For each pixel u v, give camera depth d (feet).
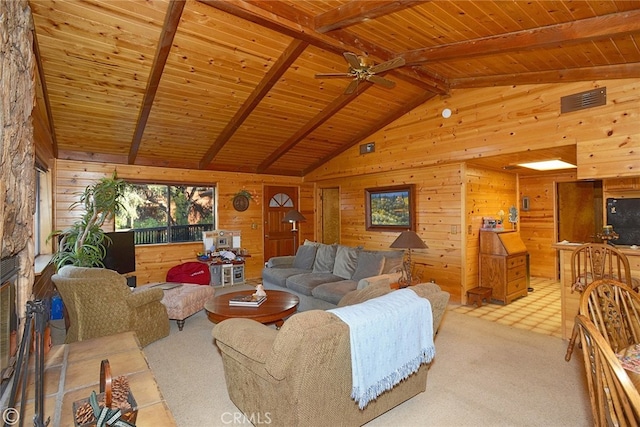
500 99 15.47
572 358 10.82
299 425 6.00
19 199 7.08
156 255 20.52
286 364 5.82
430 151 18.29
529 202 24.63
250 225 24.25
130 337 9.38
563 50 11.31
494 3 9.12
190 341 12.41
